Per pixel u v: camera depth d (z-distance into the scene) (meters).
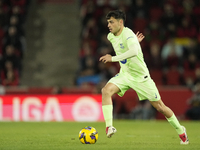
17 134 28.94
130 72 22.66
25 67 68.12
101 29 68.88
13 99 49.59
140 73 22.52
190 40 68.50
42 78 66.88
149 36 66.88
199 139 25.83
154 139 25.73
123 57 21.36
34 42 73.06
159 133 31.12
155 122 45.06
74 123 43.22
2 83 59.62
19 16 72.31
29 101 49.25
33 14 77.56
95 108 47.84
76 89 51.94
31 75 67.19
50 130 33.44
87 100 48.16
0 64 62.34
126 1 76.56
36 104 49.09
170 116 22.44
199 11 75.12
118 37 22.64
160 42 66.81
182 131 22.42
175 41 68.69
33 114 49.00
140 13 72.12
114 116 51.53
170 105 51.16
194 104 50.31
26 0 78.50
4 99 49.75
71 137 26.67
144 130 34.25
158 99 22.53
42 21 76.62
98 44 67.12
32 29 75.12
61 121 47.72
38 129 34.41
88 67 60.69
